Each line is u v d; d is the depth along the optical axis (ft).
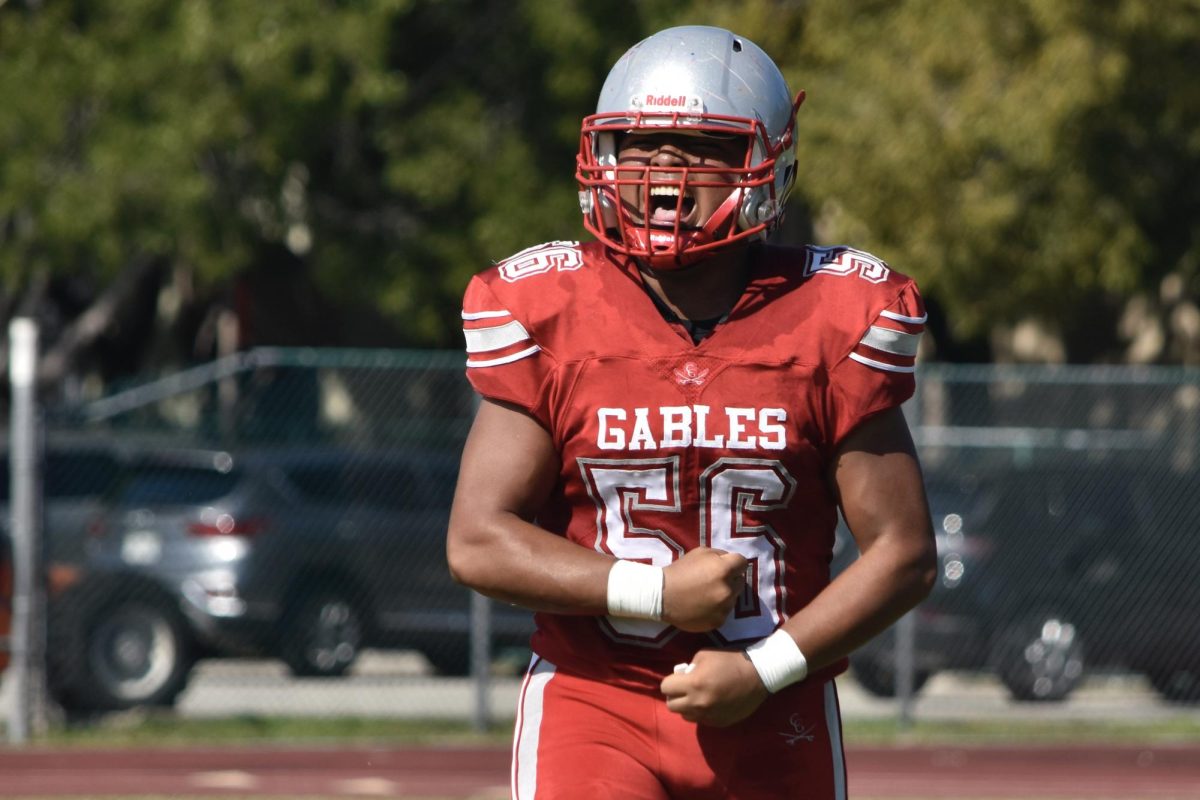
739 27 178.81
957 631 142.61
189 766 121.60
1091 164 163.12
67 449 141.59
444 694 151.12
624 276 37.96
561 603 36.45
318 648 145.59
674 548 37.29
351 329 251.39
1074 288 171.73
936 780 118.73
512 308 37.65
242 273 204.85
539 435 37.70
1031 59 161.07
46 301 249.75
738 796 37.76
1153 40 157.99
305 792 111.96
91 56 180.65
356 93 183.83
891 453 37.65
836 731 39.14
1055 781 118.83
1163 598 142.72
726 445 36.81
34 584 129.70
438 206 202.39
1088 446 146.00
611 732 38.01
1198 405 157.07
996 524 144.05
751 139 37.68
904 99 164.14
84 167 184.14
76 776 117.19
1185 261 174.91
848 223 167.63
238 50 176.86
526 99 204.33
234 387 172.14
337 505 148.15
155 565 139.74
